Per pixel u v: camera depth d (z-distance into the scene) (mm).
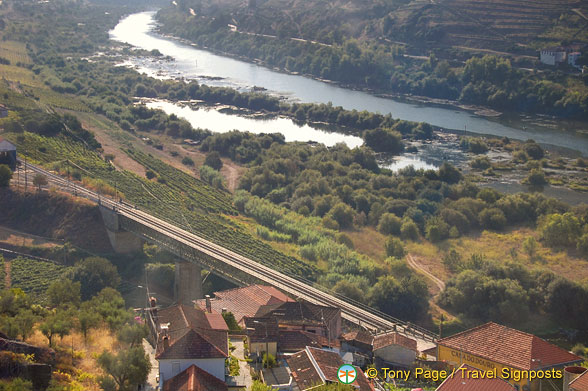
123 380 113062
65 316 138250
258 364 123875
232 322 140750
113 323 142875
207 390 106312
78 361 125062
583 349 197750
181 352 111938
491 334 135000
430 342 170125
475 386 110438
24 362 107938
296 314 149125
